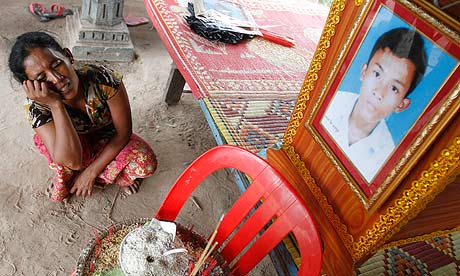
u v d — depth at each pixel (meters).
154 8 2.95
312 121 1.62
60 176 2.15
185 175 1.39
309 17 3.63
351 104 1.42
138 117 2.93
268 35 3.11
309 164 1.68
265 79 2.73
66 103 1.97
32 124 1.95
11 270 1.94
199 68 2.59
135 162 2.28
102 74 1.95
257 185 1.34
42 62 1.67
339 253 1.56
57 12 3.66
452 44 1.07
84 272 1.28
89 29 3.17
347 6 1.37
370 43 1.31
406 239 1.61
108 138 2.31
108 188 2.42
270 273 2.26
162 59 3.55
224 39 2.89
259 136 2.29
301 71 2.93
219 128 2.26
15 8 3.62
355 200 1.47
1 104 2.75
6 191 2.25
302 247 1.26
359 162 1.43
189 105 3.20
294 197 1.26
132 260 1.15
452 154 1.13
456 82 1.08
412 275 1.94
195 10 2.98
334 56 1.46
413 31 1.17
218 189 2.62
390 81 1.26
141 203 2.40
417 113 1.20
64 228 2.17
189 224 2.35
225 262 1.42
